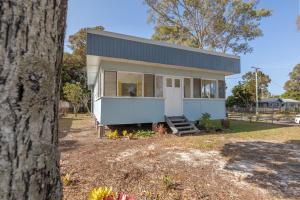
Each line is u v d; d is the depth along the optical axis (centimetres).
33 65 110
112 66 1017
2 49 102
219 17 2094
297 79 5181
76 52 3375
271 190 394
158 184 414
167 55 1095
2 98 101
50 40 119
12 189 103
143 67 1107
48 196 118
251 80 4038
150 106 1113
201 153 667
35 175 111
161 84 1165
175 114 1202
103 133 974
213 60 1261
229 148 741
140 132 1035
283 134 1079
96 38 905
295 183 426
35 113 111
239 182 432
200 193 379
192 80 1281
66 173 456
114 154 643
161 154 649
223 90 1405
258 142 862
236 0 2062
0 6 103
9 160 103
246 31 2128
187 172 486
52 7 120
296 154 662
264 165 545
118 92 1024
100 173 465
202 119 1202
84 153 653
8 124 103
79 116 2477
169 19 2173
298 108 4125
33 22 111
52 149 122
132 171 481
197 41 2200
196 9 2095
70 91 2395
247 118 2291
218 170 504
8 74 103
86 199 345
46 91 116
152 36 2345
